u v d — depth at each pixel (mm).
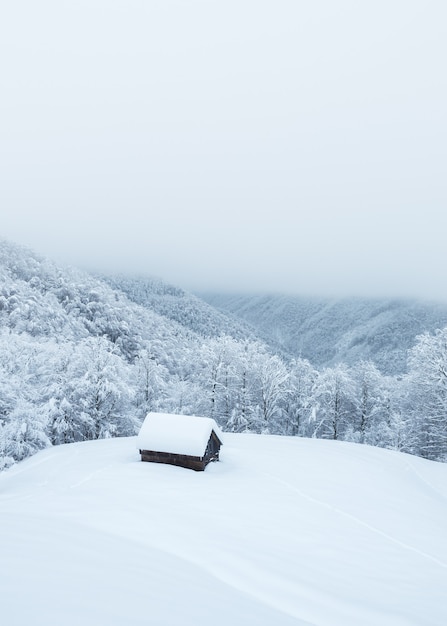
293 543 12203
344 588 9641
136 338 71812
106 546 9086
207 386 41969
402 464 25578
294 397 43844
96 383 33781
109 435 32312
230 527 12773
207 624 5844
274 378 40719
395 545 13125
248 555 10734
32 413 27938
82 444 26734
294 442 28906
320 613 8273
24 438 27781
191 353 57656
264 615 7008
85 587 6227
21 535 8914
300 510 15336
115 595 6121
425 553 12797
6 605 5168
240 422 39250
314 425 42062
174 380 52281
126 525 11672
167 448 20156
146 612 5734
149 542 10633
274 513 14672
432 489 21766
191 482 17484
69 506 13117
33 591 5758
